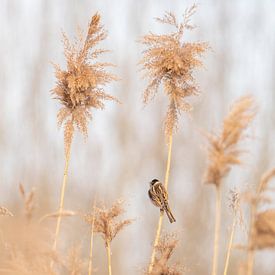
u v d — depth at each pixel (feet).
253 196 23.84
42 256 27.50
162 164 127.34
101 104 34.81
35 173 103.45
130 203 33.09
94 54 34.86
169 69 34.32
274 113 119.55
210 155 24.94
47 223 29.27
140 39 34.42
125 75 145.38
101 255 79.10
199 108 129.90
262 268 73.72
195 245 90.43
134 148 129.08
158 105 138.31
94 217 31.22
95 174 112.06
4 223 27.55
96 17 34.76
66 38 34.91
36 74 146.10
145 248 92.58
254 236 23.76
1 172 101.14
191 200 111.34
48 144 117.50
